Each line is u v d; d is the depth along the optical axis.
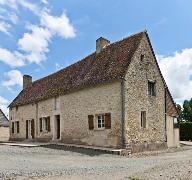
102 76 22.03
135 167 13.12
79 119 23.36
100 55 24.98
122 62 21.64
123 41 23.94
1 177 10.46
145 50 22.78
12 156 16.97
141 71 22.09
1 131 41.12
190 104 55.41
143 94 22.08
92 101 22.39
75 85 24.19
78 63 27.59
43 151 19.81
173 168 11.59
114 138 20.44
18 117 32.62
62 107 25.34
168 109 25.58
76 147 21.36
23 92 35.09
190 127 37.72
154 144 22.72
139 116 21.41
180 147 26.33
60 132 25.33
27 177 10.56
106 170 12.26
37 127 28.86
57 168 12.68
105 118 21.22
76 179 10.20
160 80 24.20
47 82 30.86
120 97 20.38
